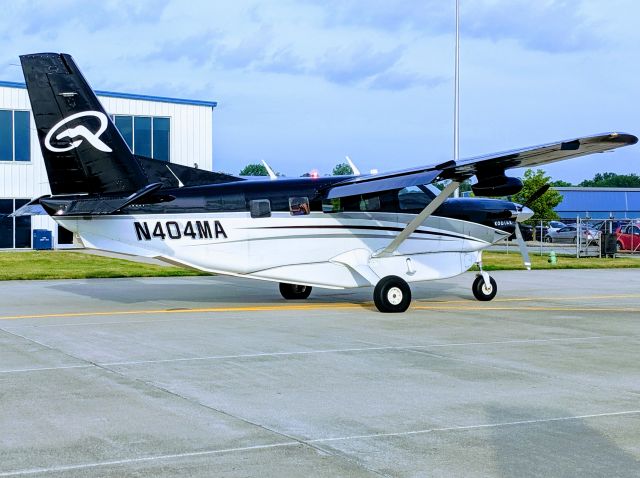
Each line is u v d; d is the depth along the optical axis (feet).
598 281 74.64
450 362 30.17
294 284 52.03
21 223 117.29
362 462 17.70
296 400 23.62
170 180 46.88
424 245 51.11
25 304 50.98
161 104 124.36
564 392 24.95
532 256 112.68
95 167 45.47
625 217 243.60
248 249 47.52
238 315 45.14
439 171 44.86
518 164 46.19
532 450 18.63
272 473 16.92
